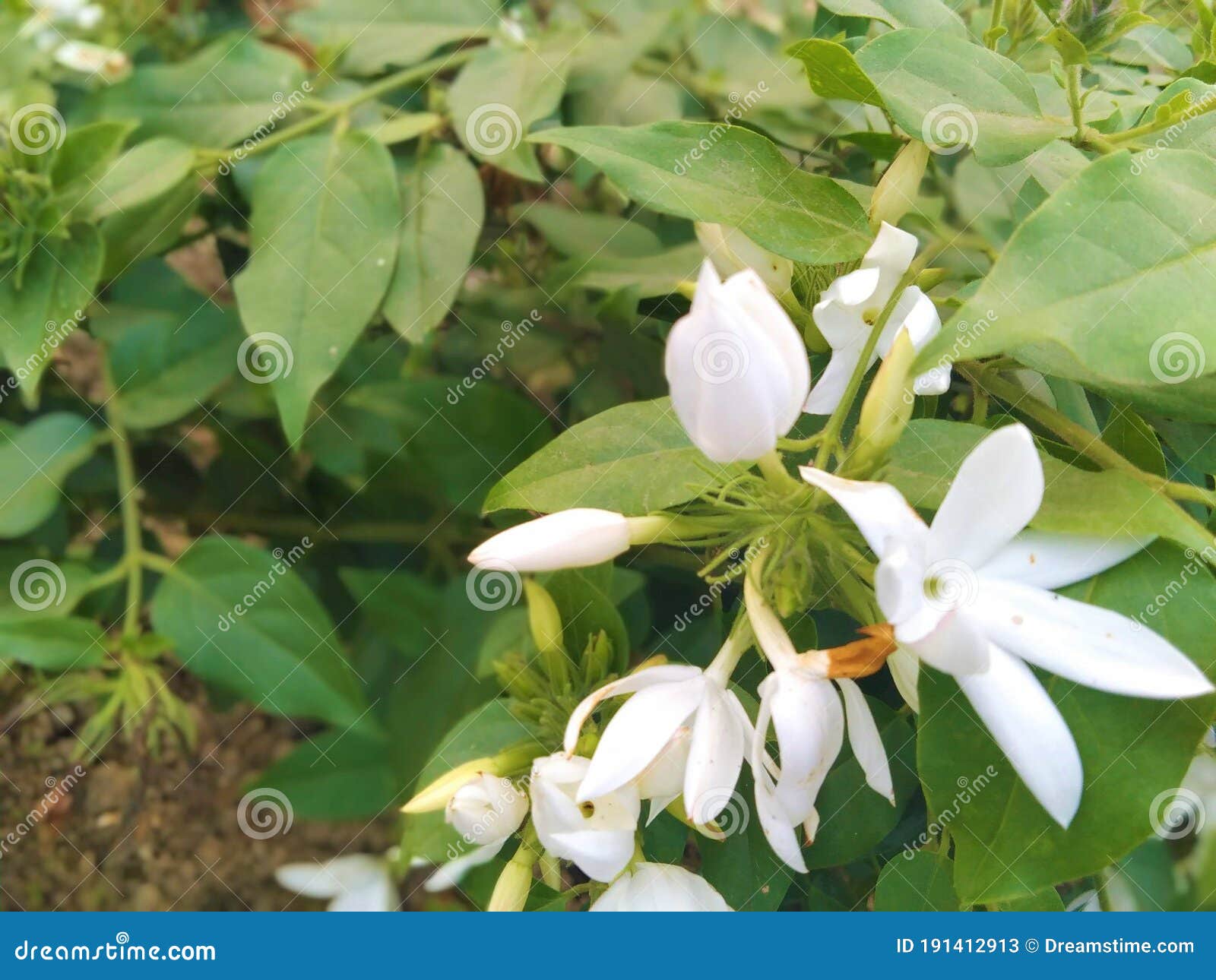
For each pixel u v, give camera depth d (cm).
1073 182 18
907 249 21
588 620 23
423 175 27
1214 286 18
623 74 29
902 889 22
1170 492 20
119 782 35
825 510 20
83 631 26
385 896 28
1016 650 19
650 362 29
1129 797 19
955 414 26
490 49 27
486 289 31
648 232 30
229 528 31
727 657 20
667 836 22
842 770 23
